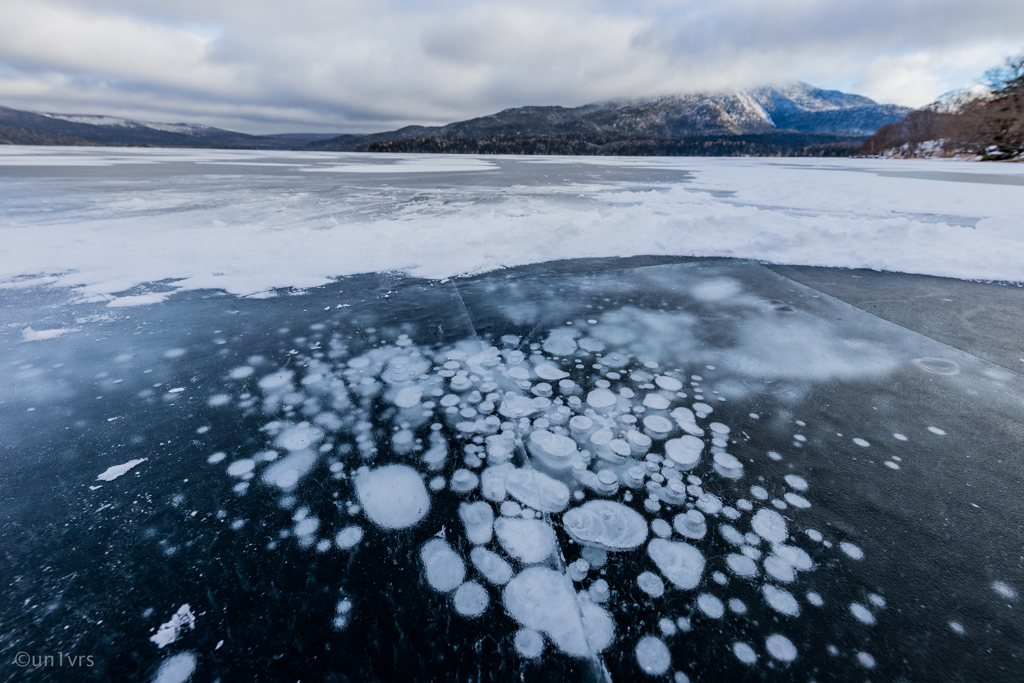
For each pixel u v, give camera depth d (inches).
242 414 79.4
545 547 52.5
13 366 95.0
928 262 168.7
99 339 108.3
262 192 378.0
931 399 84.5
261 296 139.3
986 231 206.5
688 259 182.1
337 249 185.2
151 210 276.1
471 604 45.9
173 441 71.8
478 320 122.2
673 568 50.1
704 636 43.2
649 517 57.0
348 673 39.9
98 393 85.5
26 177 493.4
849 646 42.4
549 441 71.9
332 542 53.1
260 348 105.0
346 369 95.7
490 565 50.2
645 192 386.0
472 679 39.3
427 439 72.6
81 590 47.4
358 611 45.3
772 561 51.1
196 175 551.2
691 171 695.1
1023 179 519.2
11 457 67.6
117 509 58.0
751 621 44.6
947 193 356.8
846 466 66.5
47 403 82.0
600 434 73.8
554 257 184.5
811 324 119.4
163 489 61.5
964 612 45.5
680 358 101.0
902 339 110.0
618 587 47.9
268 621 44.3
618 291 145.5
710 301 136.8
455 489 61.7
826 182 440.1
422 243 192.2
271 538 53.7
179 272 158.9
